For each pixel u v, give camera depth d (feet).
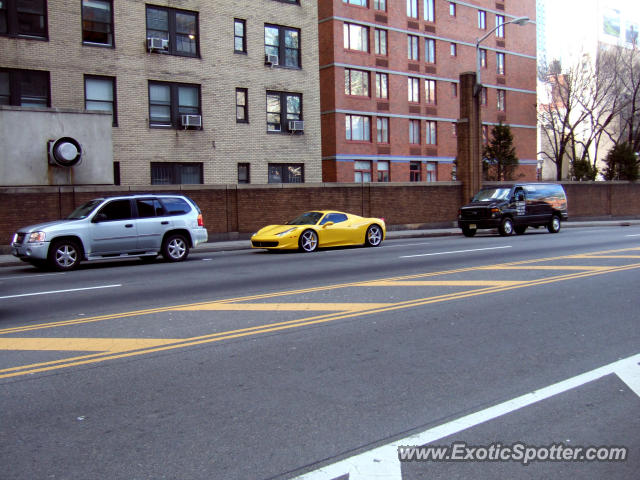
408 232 87.76
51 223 47.32
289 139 97.45
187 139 86.38
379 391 15.93
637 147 168.14
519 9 171.12
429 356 19.26
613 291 31.24
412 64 144.87
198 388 16.20
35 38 74.33
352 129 134.31
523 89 172.86
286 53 97.55
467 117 101.76
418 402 15.08
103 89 79.56
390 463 11.73
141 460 11.89
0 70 72.38
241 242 71.72
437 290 31.83
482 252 53.36
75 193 64.49
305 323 24.06
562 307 27.14
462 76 101.96
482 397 15.43
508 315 25.48
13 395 15.72
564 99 173.78
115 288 34.96
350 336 21.89
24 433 13.26
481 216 79.82
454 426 13.56
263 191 78.64
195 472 11.38
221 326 23.68
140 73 82.02
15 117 63.87
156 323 24.44
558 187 86.79
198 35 87.56
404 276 37.76
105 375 17.38
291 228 58.75
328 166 132.77
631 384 16.37
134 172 81.71
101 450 12.37
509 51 168.66
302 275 39.34
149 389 16.14
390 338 21.59
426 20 148.15
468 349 20.11
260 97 94.02
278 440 12.82
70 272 45.01
